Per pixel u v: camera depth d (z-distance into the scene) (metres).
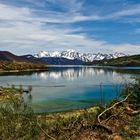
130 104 25.64
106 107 23.88
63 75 136.12
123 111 23.72
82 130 18.94
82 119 20.39
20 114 15.39
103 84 75.56
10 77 119.12
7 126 14.15
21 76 127.38
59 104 40.81
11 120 14.46
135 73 128.75
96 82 84.50
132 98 26.33
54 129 18.25
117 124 21.17
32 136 15.35
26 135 14.97
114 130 19.88
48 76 128.00
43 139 16.67
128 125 21.06
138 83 26.66
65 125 19.61
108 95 50.59
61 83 83.62
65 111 32.34
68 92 57.78
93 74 142.75
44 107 37.84
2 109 14.74
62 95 52.38
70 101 43.94
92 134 18.69
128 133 19.42
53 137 17.47
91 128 19.25
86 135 18.48
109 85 71.56
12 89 53.94
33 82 88.81
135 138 18.66
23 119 15.35
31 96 48.91
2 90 48.69
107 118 21.80
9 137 14.05
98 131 19.27
